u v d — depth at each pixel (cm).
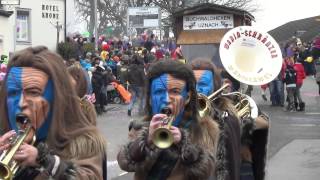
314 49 3241
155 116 311
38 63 242
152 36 2730
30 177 235
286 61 1897
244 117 454
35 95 242
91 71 1727
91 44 2547
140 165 326
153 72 336
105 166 318
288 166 961
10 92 243
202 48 1831
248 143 467
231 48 517
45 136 246
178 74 332
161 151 321
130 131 342
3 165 217
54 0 3138
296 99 1892
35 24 3066
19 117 238
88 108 358
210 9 1809
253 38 519
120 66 2189
